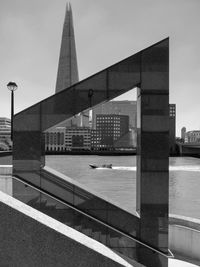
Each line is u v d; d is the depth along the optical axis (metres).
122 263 3.58
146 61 8.05
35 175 8.45
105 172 94.50
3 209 3.40
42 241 3.43
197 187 63.28
